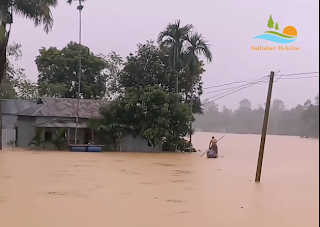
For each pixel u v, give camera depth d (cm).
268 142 5588
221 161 2706
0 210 1070
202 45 3553
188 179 1753
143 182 1628
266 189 1515
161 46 3641
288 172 2105
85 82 5169
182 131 3603
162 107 3419
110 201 1216
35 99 4619
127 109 3484
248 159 2914
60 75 5106
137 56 4362
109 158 2738
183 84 4203
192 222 980
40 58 5206
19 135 3628
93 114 3697
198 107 4394
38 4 3044
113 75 5397
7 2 2975
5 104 4078
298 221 1017
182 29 3512
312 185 1628
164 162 2547
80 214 1038
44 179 1645
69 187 1457
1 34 2791
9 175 1747
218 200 1273
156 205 1171
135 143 3653
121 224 946
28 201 1193
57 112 3581
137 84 4288
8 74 4875
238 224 974
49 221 962
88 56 5122
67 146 3434
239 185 1611
